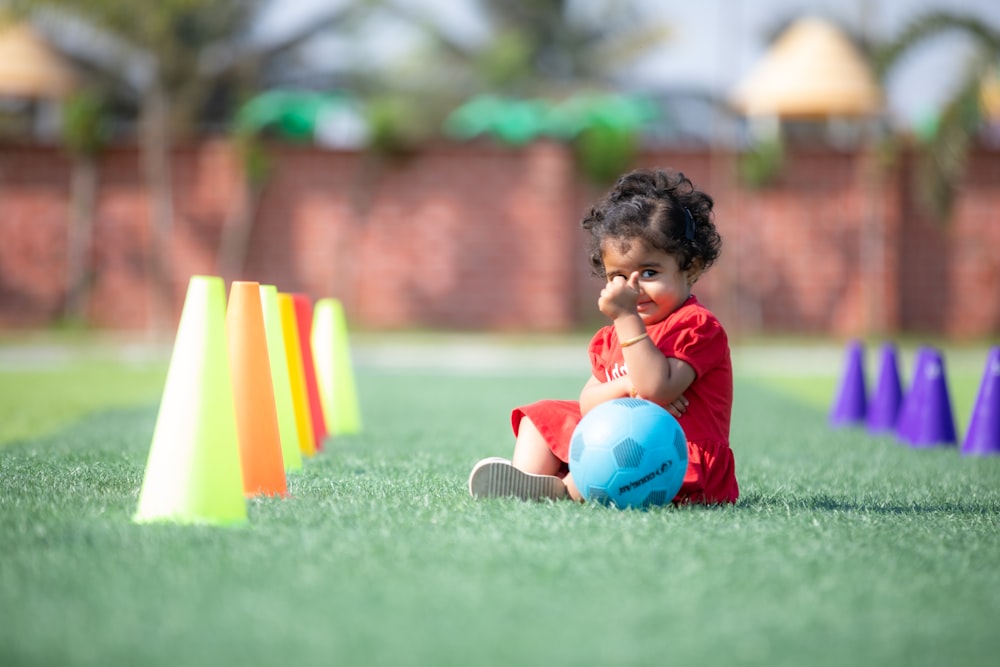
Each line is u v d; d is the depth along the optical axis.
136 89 43.44
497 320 29.88
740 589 4.21
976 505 6.52
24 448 8.52
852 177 29.42
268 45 43.16
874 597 4.17
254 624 3.68
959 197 29.19
